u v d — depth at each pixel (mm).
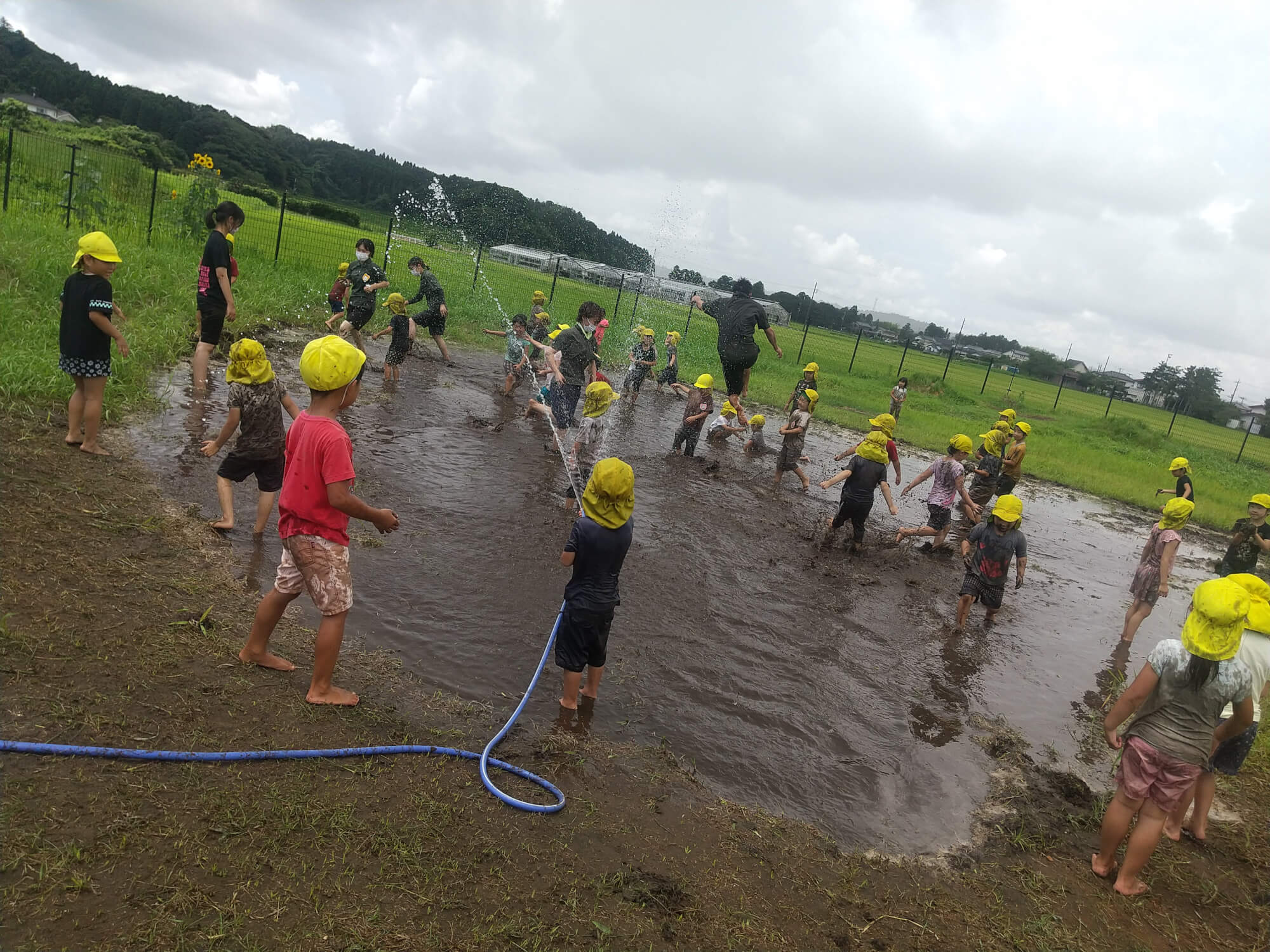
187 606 4836
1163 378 85125
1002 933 3787
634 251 68750
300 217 39531
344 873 3088
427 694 4734
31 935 2451
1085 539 13445
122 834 2959
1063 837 4805
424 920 2957
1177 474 12547
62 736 3371
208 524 6098
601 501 4648
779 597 7594
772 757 4984
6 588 4352
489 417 11828
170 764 3420
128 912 2635
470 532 7324
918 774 5160
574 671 4879
